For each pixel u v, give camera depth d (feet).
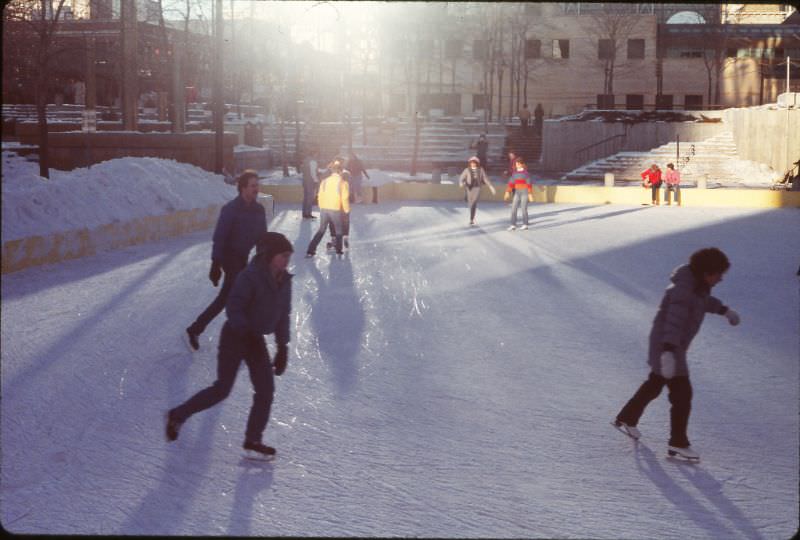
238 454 18.92
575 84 224.74
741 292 41.88
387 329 32.45
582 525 15.21
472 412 22.21
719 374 26.25
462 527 15.08
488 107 197.16
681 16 227.20
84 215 52.60
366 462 18.44
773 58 218.79
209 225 69.10
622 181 137.80
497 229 70.59
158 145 104.06
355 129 180.86
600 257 53.67
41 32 81.20
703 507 16.08
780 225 75.20
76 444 19.40
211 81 190.19
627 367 26.99
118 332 30.94
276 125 178.60
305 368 26.61
